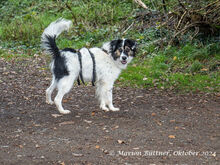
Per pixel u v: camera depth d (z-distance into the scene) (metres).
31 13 13.41
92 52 5.46
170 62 8.74
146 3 11.91
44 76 8.14
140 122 5.08
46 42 5.24
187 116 5.43
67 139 4.32
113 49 5.48
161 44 9.42
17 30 11.70
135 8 12.03
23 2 15.12
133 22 10.86
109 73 5.52
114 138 4.38
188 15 9.16
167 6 10.60
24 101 6.14
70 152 3.90
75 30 11.21
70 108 5.81
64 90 5.25
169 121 5.15
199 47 9.17
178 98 6.58
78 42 10.64
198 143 4.25
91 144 4.16
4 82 7.43
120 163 3.63
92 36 10.77
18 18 13.25
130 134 4.54
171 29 9.77
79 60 5.23
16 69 8.62
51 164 3.57
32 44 11.05
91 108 5.86
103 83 5.59
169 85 7.43
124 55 5.41
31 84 7.41
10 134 4.46
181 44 9.40
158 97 6.67
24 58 9.77
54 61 5.29
